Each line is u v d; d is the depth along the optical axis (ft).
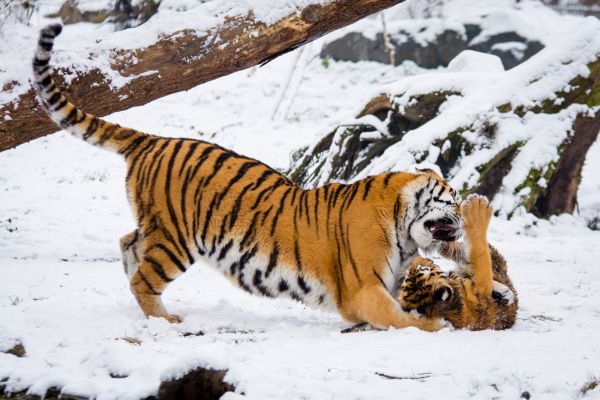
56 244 57.26
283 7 40.01
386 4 40.81
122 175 87.76
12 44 43.62
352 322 33.30
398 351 27.55
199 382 23.49
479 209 32.14
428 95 76.28
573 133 71.87
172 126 112.47
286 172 84.69
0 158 94.48
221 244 34.22
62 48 39.29
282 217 33.47
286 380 24.18
